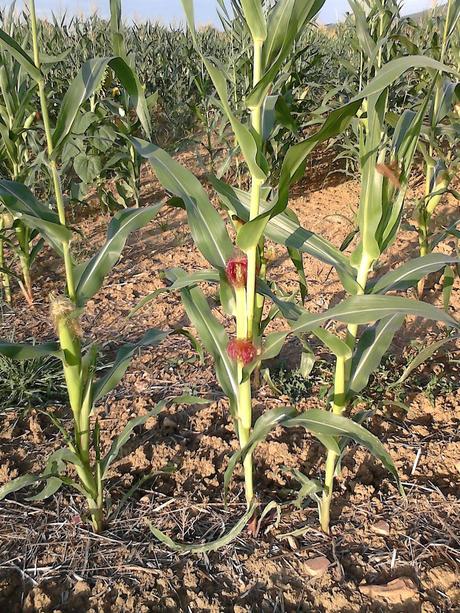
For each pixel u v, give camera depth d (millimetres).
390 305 1738
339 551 2287
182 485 2637
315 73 7637
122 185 6414
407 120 1846
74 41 10430
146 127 2035
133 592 2109
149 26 13484
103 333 3990
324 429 1974
